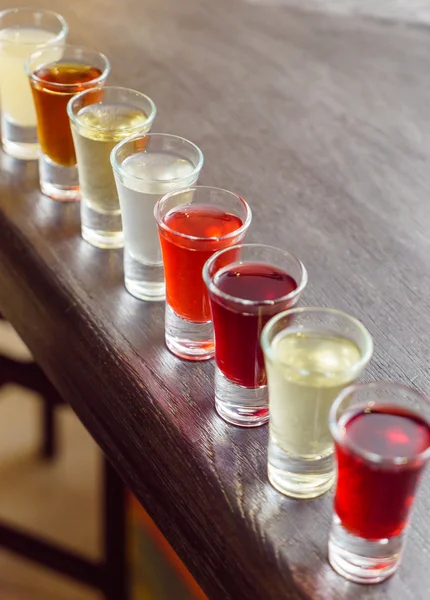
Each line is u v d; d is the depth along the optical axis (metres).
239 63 1.06
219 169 0.90
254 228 0.83
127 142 0.77
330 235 0.83
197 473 0.66
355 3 1.20
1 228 0.85
